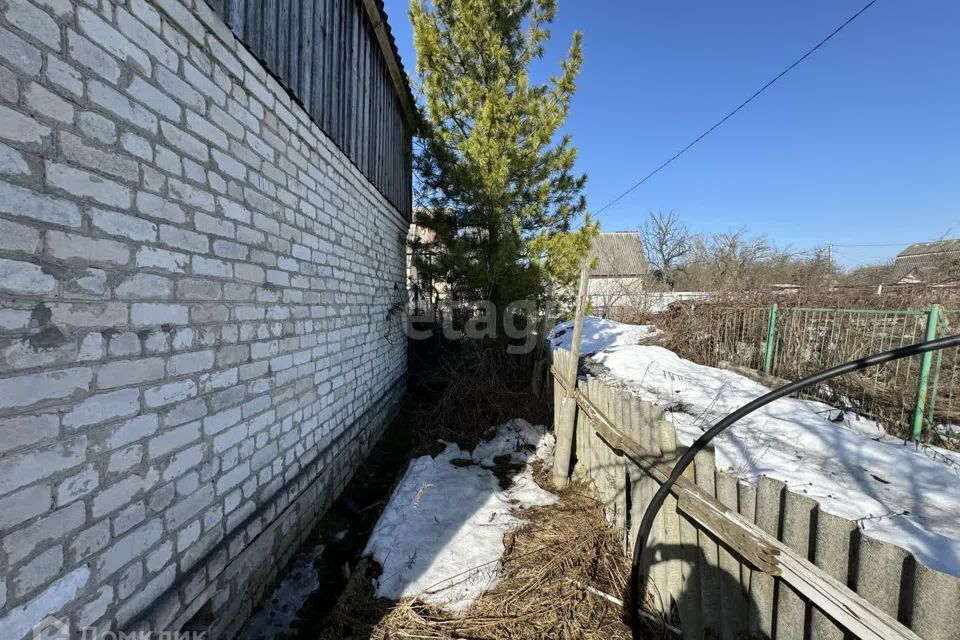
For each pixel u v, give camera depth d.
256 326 2.47
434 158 6.27
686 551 1.93
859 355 4.60
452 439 5.11
